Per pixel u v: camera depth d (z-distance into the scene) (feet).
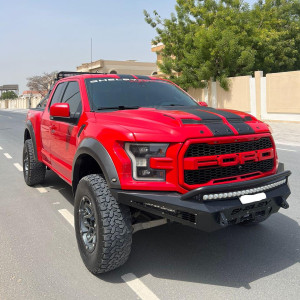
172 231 14.74
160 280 10.84
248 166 11.16
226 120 11.26
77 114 14.01
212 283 10.64
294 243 13.42
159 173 10.16
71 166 14.33
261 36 73.31
